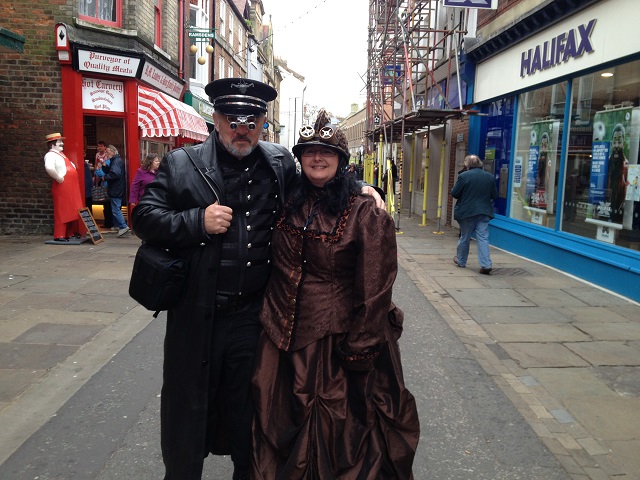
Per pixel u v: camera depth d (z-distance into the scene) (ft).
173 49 45.88
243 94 7.22
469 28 41.16
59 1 32.73
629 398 12.72
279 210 7.68
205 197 7.20
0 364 14.05
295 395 6.90
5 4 32.71
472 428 11.25
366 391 7.06
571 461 10.02
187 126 41.04
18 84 33.40
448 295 22.45
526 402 12.49
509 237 33.78
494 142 37.68
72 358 14.56
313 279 7.21
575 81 26.68
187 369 7.24
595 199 24.80
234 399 7.68
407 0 51.11
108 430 10.89
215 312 7.42
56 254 28.78
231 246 7.34
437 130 53.21
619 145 23.02
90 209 36.37
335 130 7.11
